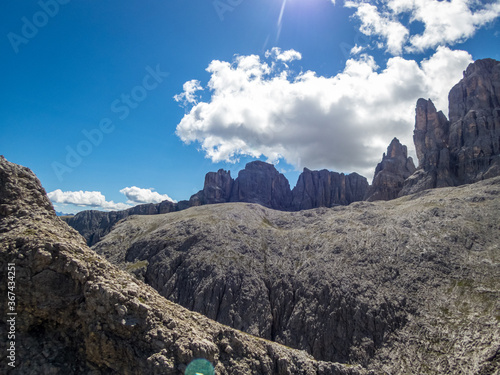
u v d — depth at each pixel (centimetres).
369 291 10306
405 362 7906
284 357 4294
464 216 12244
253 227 16300
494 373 6397
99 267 3616
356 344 9025
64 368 2969
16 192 3825
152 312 3462
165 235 15988
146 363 3059
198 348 3316
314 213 18162
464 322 8150
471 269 9812
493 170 16088
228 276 12300
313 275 11675
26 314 3070
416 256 11019
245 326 10675
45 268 3219
